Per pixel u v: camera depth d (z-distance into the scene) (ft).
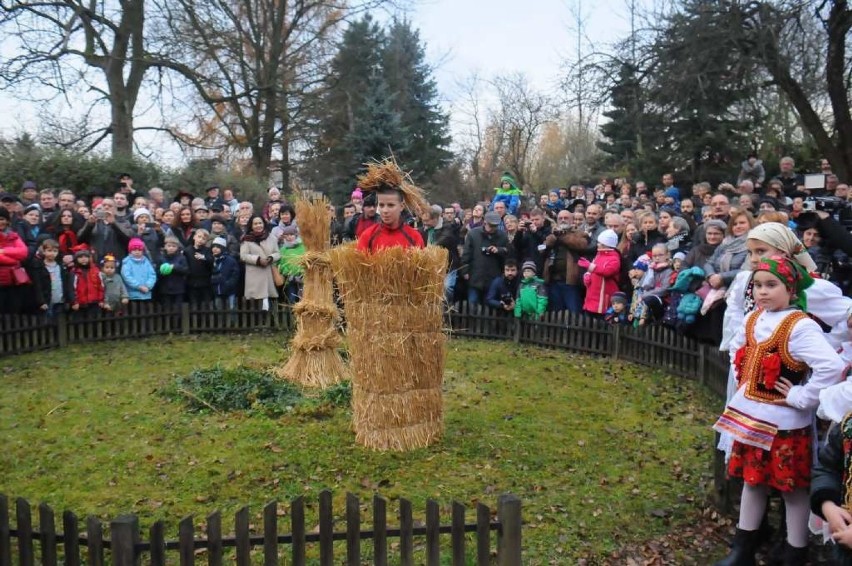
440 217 37.47
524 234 34.88
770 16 49.21
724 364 23.58
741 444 12.82
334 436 19.48
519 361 30.12
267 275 36.06
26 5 54.80
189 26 63.46
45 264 31.86
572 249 32.68
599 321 31.17
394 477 16.98
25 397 23.67
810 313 13.55
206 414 21.50
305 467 17.48
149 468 17.53
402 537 11.37
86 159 55.36
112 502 15.74
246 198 64.13
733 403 12.75
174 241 35.42
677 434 20.45
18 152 53.57
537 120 106.63
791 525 12.41
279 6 76.54
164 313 35.47
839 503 8.79
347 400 22.43
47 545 11.18
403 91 106.63
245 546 11.08
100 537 10.89
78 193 54.19
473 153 117.08
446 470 17.40
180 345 33.22
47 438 19.65
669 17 54.75
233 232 38.58
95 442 19.31
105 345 33.06
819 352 11.61
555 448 19.11
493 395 24.45
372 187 18.99
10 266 30.25
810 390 11.61
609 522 14.92
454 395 24.31
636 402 23.84
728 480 15.17
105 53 60.34
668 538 14.42
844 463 8.77
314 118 86.48
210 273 36.40
